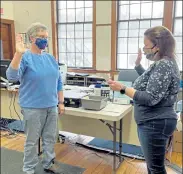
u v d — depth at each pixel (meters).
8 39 6.24
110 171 2.34
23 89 1.91
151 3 5.14
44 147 2.17
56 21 6.11
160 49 1.36
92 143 3.00
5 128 3.46
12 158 2.57
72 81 3.17
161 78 1.30
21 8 6.23
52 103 1.99
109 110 2.10
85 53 6.02
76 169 2.36
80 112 2.08
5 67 3.05
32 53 1.92
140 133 1.48
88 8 5.75
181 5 4.85
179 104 2.79
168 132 1.39
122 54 5.63
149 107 1.40
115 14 5.35
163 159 1.44
